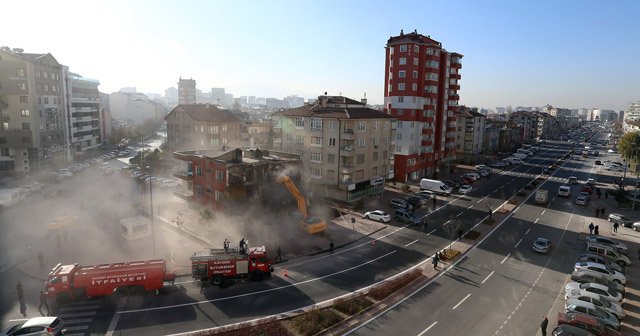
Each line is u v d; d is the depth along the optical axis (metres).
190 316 30.11
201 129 89.94
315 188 70.88
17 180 83.50
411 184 84.50
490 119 149.38
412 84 83.69
